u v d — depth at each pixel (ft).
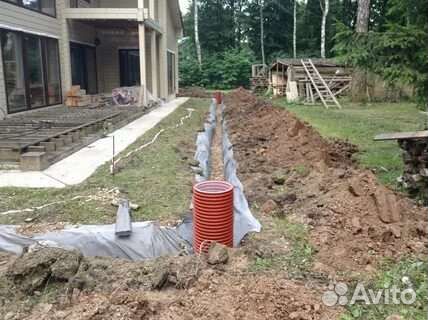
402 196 15.89
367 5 54.24
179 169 20.52
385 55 20.36
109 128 31.55
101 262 10.80
